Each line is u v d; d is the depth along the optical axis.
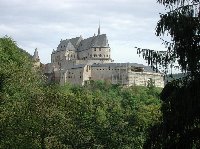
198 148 21.02
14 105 42.62
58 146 39.12
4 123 40.59
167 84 21.91
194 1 21.59
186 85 20.88
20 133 40.12
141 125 48.97
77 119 44.91
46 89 46.72
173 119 20.84
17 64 70.06
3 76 57.69
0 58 66.38
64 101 44.88
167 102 21.48
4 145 39.62
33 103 40.97
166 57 21.94
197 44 20.89
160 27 21.75
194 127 21.12
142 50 22.41
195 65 20.89
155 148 21.72
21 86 57.81
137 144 46.41
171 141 21.39
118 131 46.62
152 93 196.75
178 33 21.05
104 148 44.53
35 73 63.59
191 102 20.28
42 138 40.00
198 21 20.97
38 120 40.16
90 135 43.38
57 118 40.69
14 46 74.75
